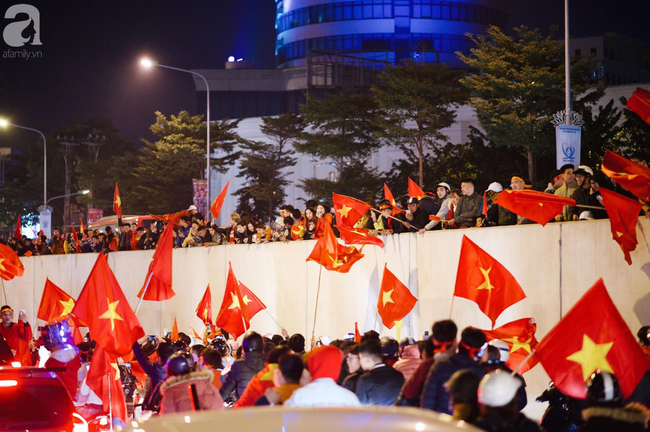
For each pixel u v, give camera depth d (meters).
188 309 20.95
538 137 30.38
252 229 19.28
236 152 54.09
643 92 10.61
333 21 87.81
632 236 9.58
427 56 74.88
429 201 14.21
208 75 86.25
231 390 8.09
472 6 86.94
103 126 92.31
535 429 4.77
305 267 16.80
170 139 51.38
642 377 6.23
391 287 12.23
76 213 89.06
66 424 7.81
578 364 6.22
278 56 94.81
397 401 6.49
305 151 41.69
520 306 11.98
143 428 3.87
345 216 13.73
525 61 30.98
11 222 93.44
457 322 12.96
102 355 10.09
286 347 7.38
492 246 12.42
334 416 3.81
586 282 11.12
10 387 7.89
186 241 21.38
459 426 3.64
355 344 8.41
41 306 16.25
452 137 48.78
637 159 10.73
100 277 9.58
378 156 51.69
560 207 10.51
